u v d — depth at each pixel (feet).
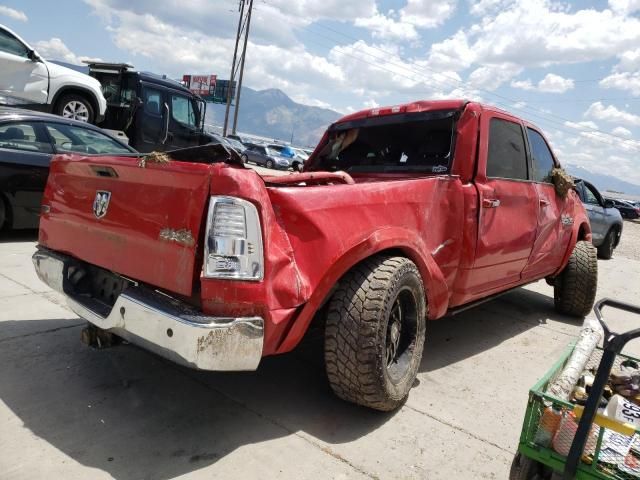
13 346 11.39
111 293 9.43
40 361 10.85
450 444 9.11
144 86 35.58
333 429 9.23
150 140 36.55
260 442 8.64
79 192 9.75
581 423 5.97
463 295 12.33
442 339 14.70
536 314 18.45
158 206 8.11
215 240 7.43
